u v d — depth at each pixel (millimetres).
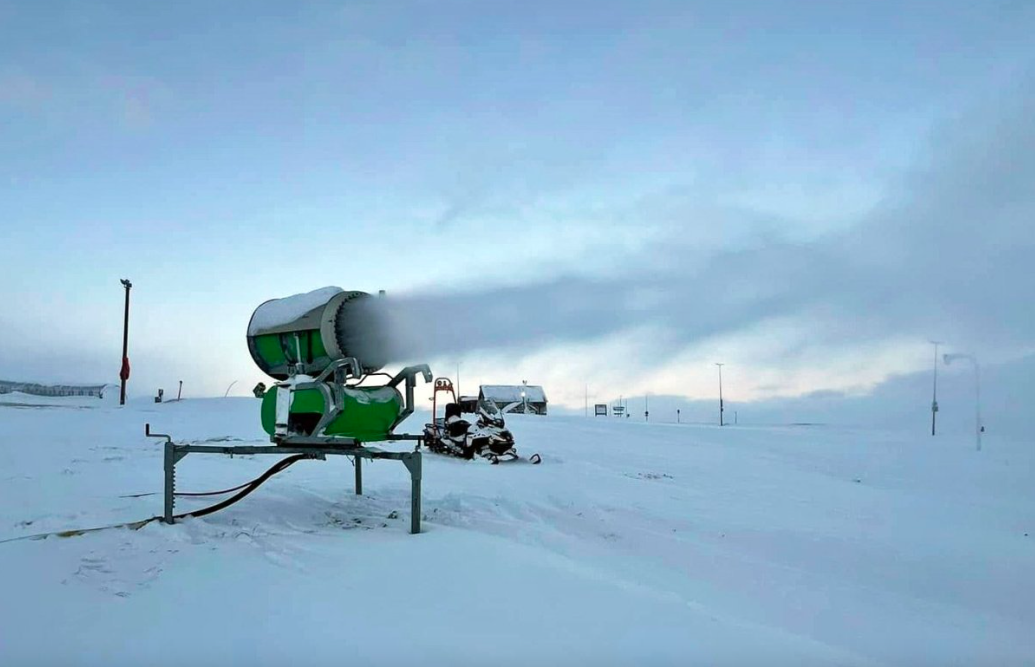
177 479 10922
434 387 16281
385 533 6660
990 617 5625
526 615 4375
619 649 3877
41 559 5555
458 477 12438
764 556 7262
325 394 6629
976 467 16656
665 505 10117
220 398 36844
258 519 7402
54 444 15719
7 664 3605
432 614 4363
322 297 7055
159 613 4375
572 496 10523
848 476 14781
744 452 18828
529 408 56312
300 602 4578
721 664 3732
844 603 5781
